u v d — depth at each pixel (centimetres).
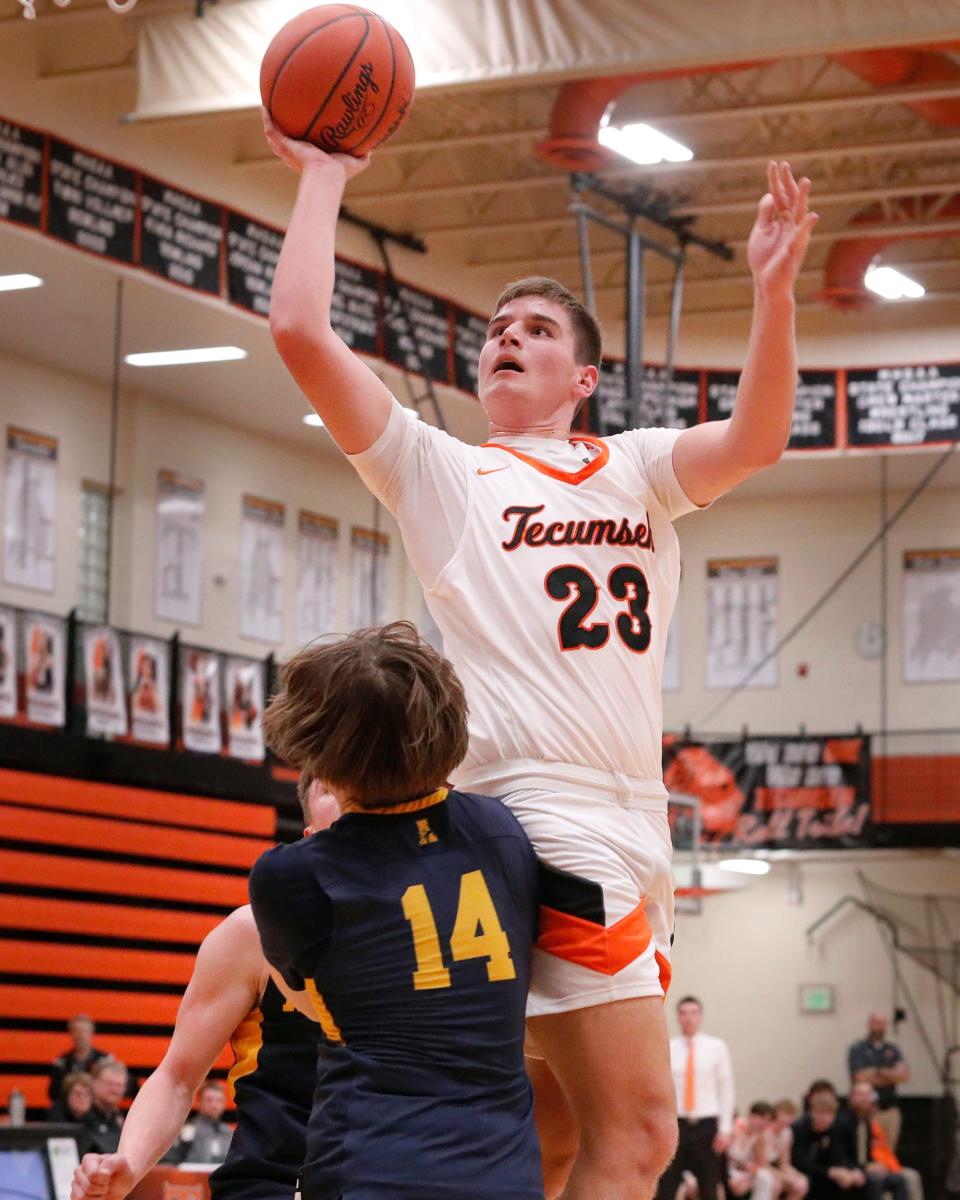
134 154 2173
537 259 2688
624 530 421
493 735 400
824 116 2430
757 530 3194
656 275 2784
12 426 2436
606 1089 383
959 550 3091
